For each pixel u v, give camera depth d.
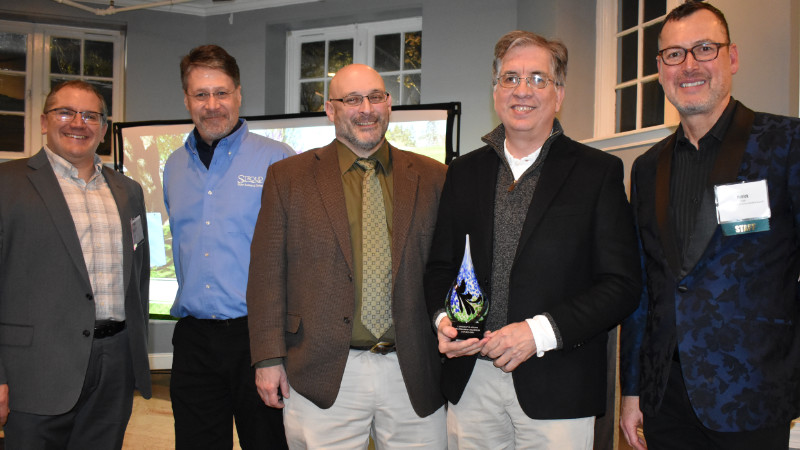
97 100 1.97
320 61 5.11
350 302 1.59
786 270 1.28
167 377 4.40
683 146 1.44
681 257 1.37
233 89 2.00
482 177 1.51
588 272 1.38
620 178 1.41
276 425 1.92
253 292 1.65
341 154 1.73
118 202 2.04
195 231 2.00
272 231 1.67
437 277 1.52
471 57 4.30
